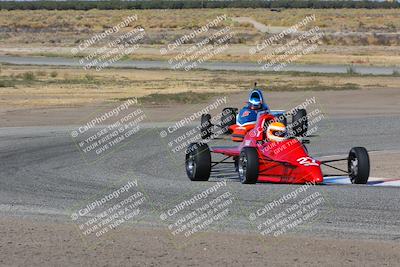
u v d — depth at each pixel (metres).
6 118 100.81
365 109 111.12
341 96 129.00
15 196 44.88
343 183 50.94
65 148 71.12
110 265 28.41
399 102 120.19
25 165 59.75
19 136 80.81
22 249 30.77
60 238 33.00
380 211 38.66
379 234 33.38
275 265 28.22
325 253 29.97
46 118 100.69
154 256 29.73
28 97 129.00
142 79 168.88
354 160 49.19
